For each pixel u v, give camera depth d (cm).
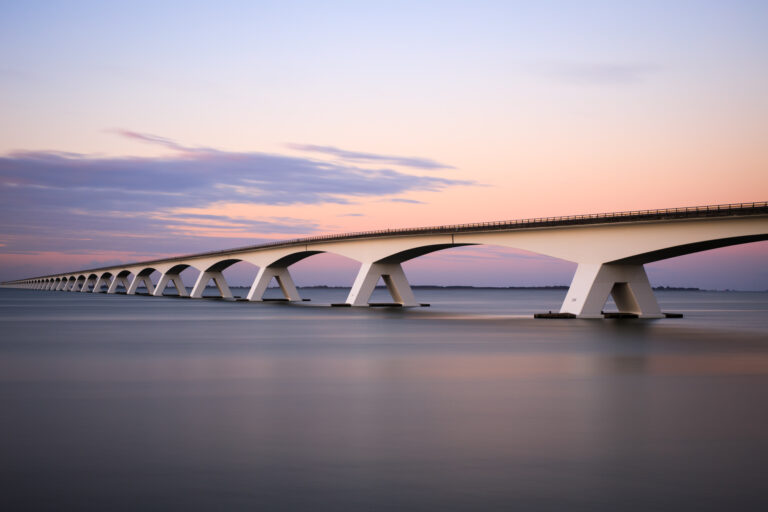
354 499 1211
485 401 2170
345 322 6744
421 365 3153
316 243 11600
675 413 1969
